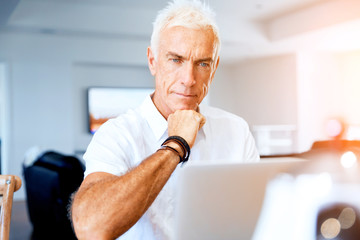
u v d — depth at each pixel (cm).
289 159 71
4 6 513
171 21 97
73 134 798
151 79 908
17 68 709
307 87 862
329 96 887
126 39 757
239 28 721
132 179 81
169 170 87
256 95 945
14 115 709
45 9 626
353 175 61
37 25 623
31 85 719
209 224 65
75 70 839
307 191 60
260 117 937
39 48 721
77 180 375
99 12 650
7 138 711
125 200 79
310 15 648
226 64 988
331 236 60
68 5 635
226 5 633
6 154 715
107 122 106
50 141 730
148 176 83
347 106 891
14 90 709
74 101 837
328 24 618
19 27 632
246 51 827
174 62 98
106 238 79
